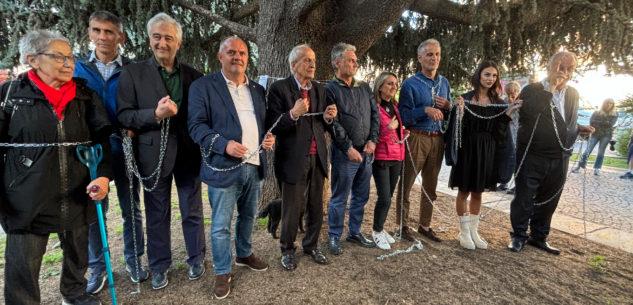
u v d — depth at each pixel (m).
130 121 1.95
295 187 2.43
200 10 3.69
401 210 3.20
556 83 2.80
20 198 1.61
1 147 1.61
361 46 3.39
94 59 2.24
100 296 2.16
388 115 2.87
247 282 2.34
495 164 2.99
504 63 4.70
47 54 1.58
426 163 3.13
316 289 2.27
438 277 2.50
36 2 3.44
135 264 2.34
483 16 3.23
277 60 3.31
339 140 2.54
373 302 2.15
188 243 2.35
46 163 1.65
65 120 1.72
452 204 4.73
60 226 1.72
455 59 4.69
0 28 3.57
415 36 4.47
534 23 3.99
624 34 3.18
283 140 2.38
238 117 2.12
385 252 2.89
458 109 2.81
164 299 2.14
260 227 3.32
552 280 2.52
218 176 2.07
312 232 2.66
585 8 3.45
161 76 2.14
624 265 2.80
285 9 3.14
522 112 2.91
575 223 3.93
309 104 2.44
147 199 2.17
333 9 3.59
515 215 3.09
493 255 2.94
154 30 2.01
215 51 4.60
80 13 3.36
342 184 2.74
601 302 2.24
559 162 2.94
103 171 1.85
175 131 2.15
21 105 1.60
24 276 1.71
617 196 5.35
